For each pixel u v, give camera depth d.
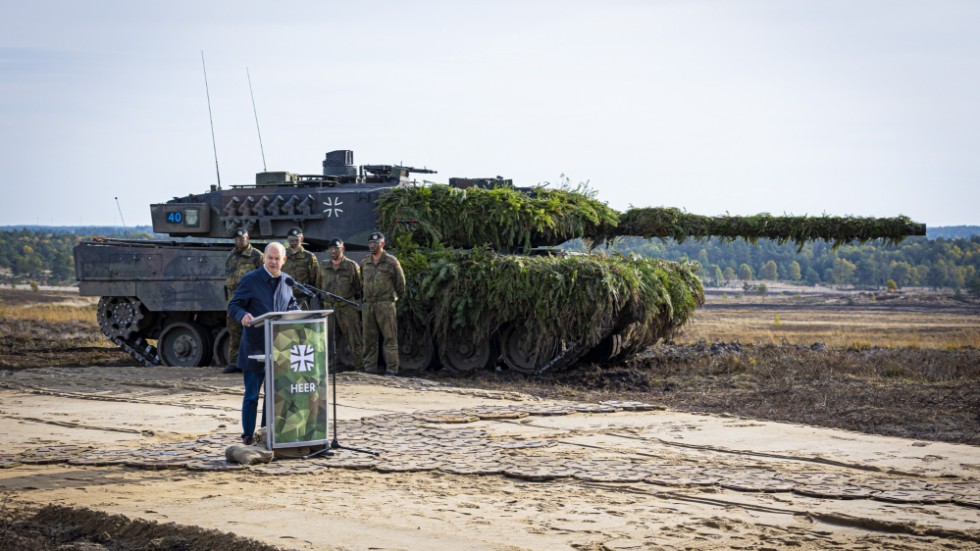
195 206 22.73
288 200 22.45
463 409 14.38
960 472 10.28
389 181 23.48
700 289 22.45
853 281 164.12
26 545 7.72
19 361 23.75
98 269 22.62
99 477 10.02
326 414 11.05
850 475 10.06
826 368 19.33
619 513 8.52
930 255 173.75
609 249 21.77
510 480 9.92
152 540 7.86
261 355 11.16
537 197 22.00
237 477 9.98
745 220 21.45
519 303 19.62
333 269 20.06
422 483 9.75
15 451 11.34
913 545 7.64
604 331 20.06
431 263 20.45
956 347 25.42
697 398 16.78
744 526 8.12
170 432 12.75
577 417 13.83
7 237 153.50
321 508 8.64
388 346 19.70
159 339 22.73
